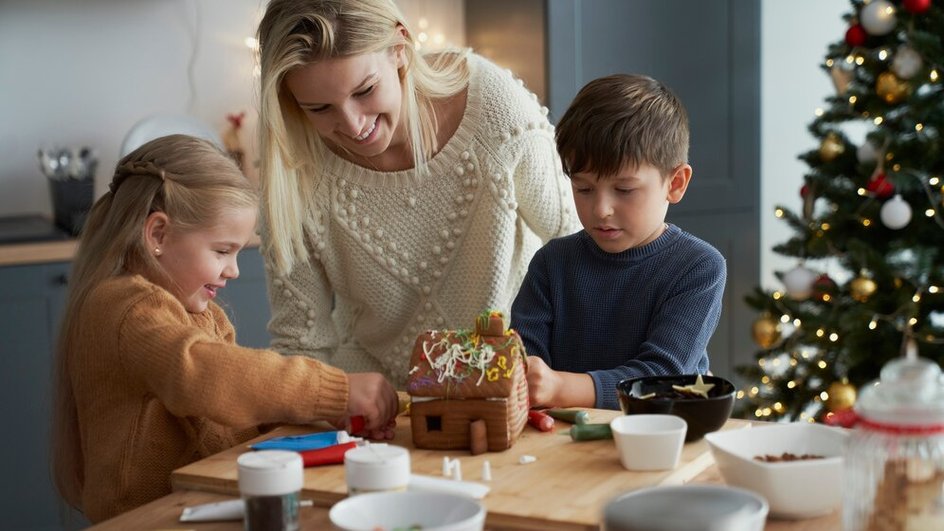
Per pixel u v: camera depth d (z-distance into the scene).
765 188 4.10
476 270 1.73
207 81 3.58
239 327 3.17
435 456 1.28
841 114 3.11
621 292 1.65
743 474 1.08
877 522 0.92
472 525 0.95
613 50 3.49
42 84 3.44
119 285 1.39
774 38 4.05
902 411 0.91
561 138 1.62
